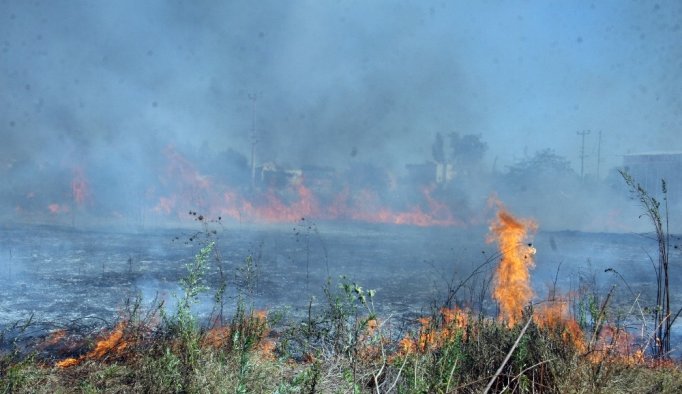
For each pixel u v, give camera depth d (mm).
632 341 5219
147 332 4895
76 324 6180
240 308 5141
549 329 4312
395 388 3551
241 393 3334
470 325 4320
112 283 9070
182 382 3578
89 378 3893
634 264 12766
